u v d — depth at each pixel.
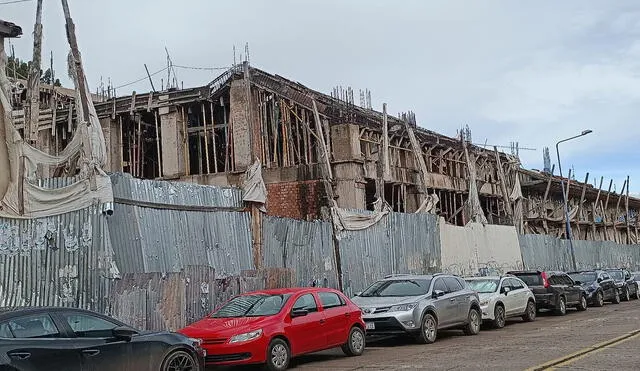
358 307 14.83
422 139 33.44
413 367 11.69
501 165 39.31
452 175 35.62
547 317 23.77
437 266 25.97
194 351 10.37
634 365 10.83
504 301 20.27
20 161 13.73
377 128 29.95
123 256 13.91
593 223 50.44
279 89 29.92
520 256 33.88
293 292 13.28
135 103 31.64
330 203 20.88
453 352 13.80
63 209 13.48
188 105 31.56
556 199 51.22
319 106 29.48
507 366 11.22
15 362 8.23
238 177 29.28
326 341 13.42
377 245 22.44
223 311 13.19
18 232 13.52
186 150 31.23
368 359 13.45
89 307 13.08
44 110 30.67
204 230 15.90
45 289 13.30
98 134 13.88
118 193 14.05
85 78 14.05
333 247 20.23
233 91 30.08
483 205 39.75
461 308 17.48
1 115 13.88
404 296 16.55
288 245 18.41
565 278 26.33
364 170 28.05
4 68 14.72
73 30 14.11
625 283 33.78
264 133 29.80
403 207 30.20
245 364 12.02
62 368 8.69
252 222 17.19
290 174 27.59
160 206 14.91
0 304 13.15
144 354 9.68
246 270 16.55
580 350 12.92
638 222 63.41
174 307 14.30
